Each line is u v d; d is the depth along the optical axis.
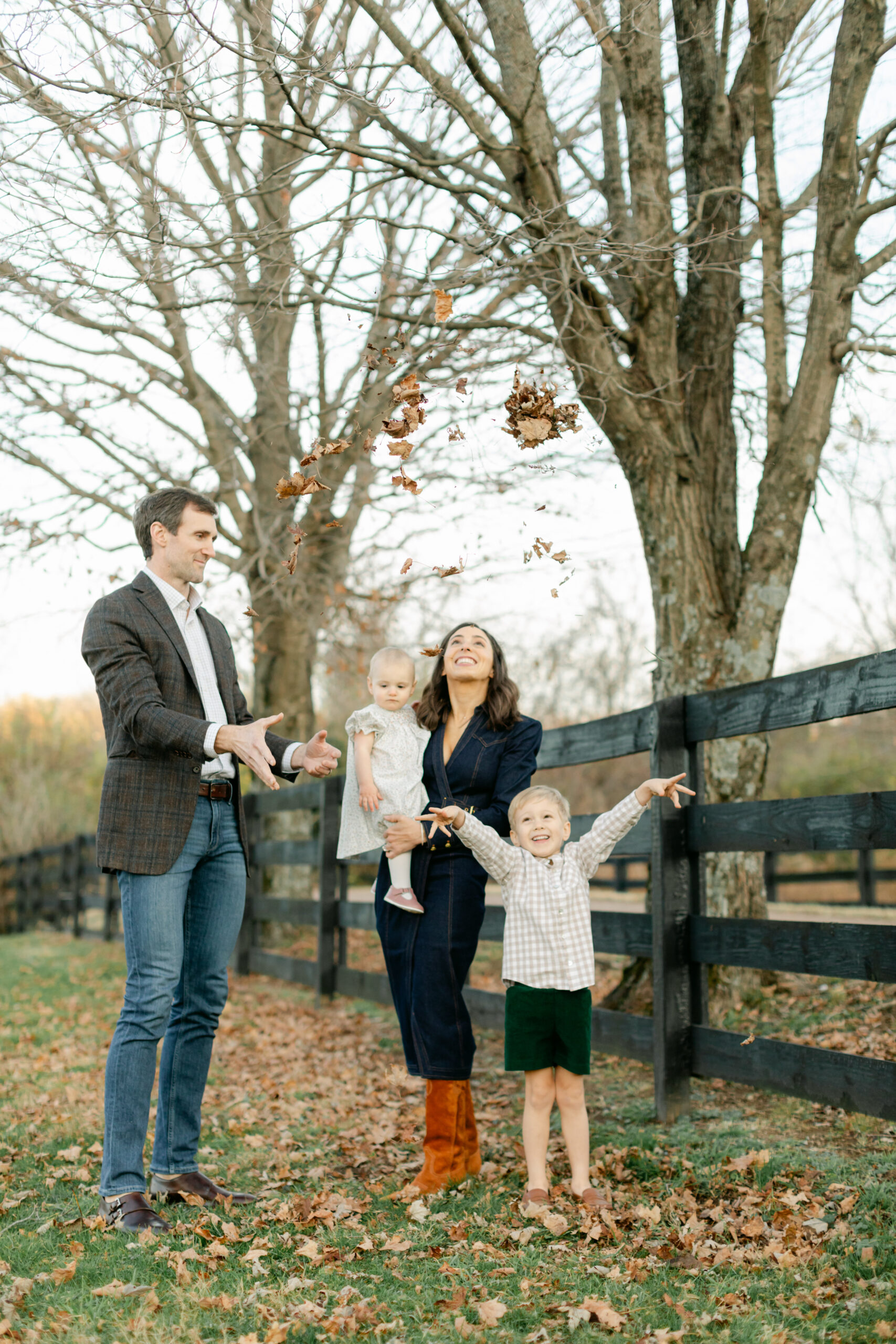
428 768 3.71
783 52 5.37
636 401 5.80
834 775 23.95
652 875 4.39
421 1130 4.22
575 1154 3.31
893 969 3.25
